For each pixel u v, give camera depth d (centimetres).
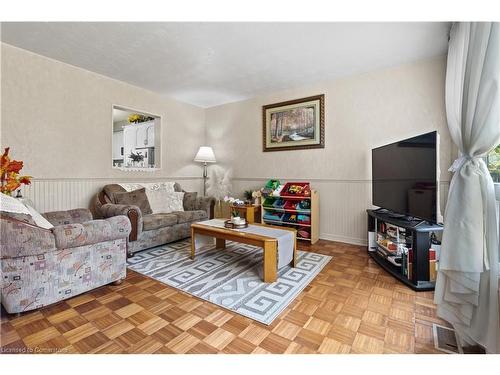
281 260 219
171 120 421
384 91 301
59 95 286
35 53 266
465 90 149
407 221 224
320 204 356
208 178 482
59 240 164
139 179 376
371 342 136
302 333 143
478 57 137
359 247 315
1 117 246
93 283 186
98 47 254
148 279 217
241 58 277
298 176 375
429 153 196
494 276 125
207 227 258
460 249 133
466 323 131
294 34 227
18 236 147
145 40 239
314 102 355
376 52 261
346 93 329
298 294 190
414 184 214
